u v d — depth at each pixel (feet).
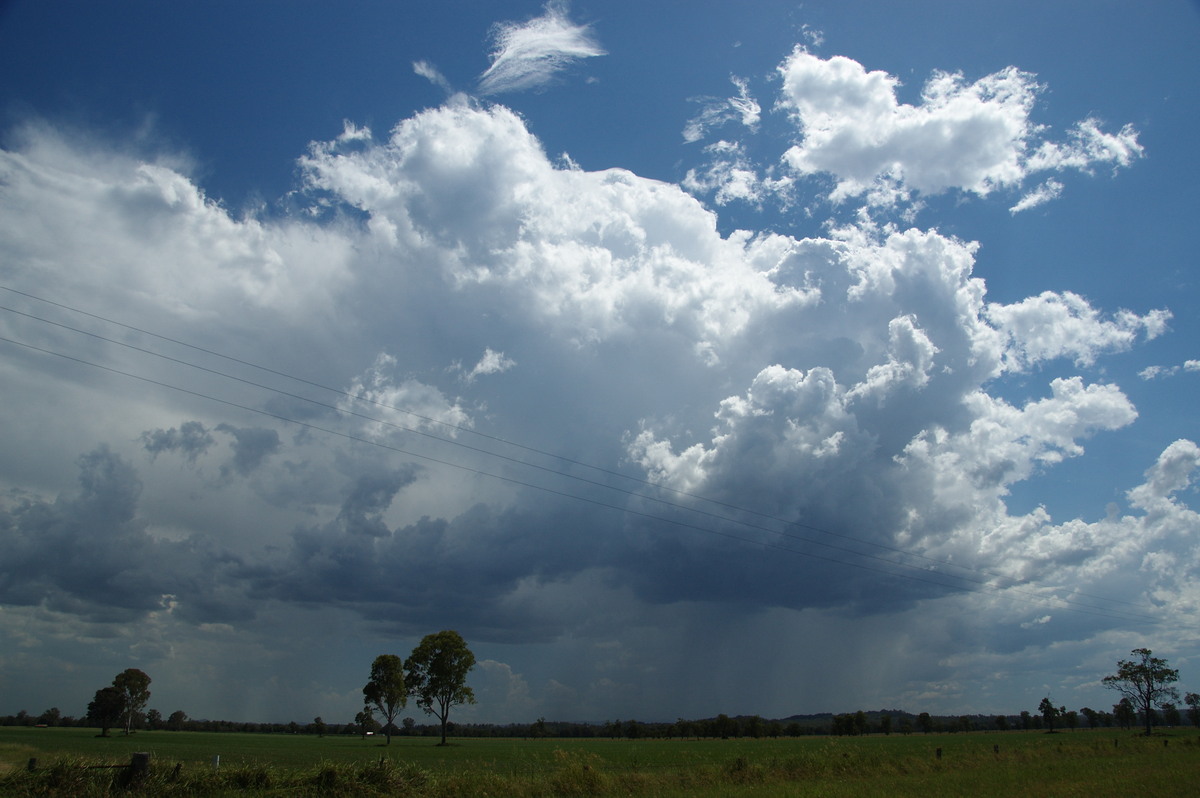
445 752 251.80
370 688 371.56
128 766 89.10
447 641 356.59
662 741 433.07
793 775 132.98
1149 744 234.79
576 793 104.83
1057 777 120.98
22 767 88.28
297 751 251.80
